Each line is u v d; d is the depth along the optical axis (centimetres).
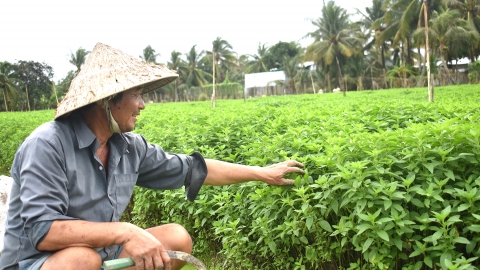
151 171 288
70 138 240
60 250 219
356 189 291
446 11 3303
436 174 301
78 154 243
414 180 312
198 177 295
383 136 345
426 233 280
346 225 292
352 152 350
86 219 245
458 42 3544
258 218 342
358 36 4369
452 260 257
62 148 235
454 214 283
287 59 5234
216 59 5872
